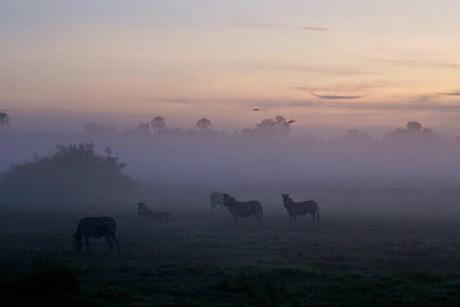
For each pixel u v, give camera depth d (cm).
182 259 2247
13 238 2823
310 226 3512
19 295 1608
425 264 2162
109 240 2380
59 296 1563
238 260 2220
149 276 1889
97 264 2112
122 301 1545
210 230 3278
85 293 1603
